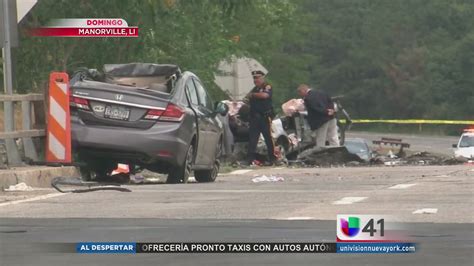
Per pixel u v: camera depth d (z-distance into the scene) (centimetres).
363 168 8269
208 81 11862
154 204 4572
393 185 5612
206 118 6606
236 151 10006
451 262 2905
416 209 4194
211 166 6800
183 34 11275
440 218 3875
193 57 11538
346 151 9994
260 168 9044
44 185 5847
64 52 9194
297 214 4091
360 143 12281
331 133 10269
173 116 5997
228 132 9550
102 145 5966
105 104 6009
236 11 9712
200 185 5856
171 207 4431
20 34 8825
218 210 4288
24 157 6209
